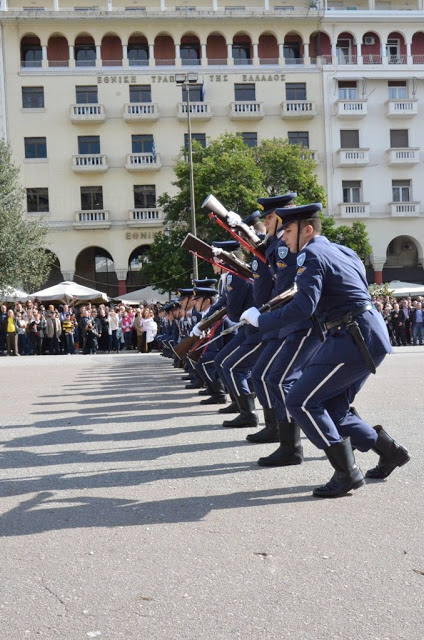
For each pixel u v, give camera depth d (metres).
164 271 33.50
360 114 40.03
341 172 40.56
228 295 7.09
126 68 39.19
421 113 41.03
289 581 3.13
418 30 40.66
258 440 6.38
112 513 4.23
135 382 13.34
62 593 3.06
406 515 4.00
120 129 39.38
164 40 39.91
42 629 2.73
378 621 2.73
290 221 4.55
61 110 38.91
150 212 39.28
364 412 7.89
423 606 2.85
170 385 12.54
